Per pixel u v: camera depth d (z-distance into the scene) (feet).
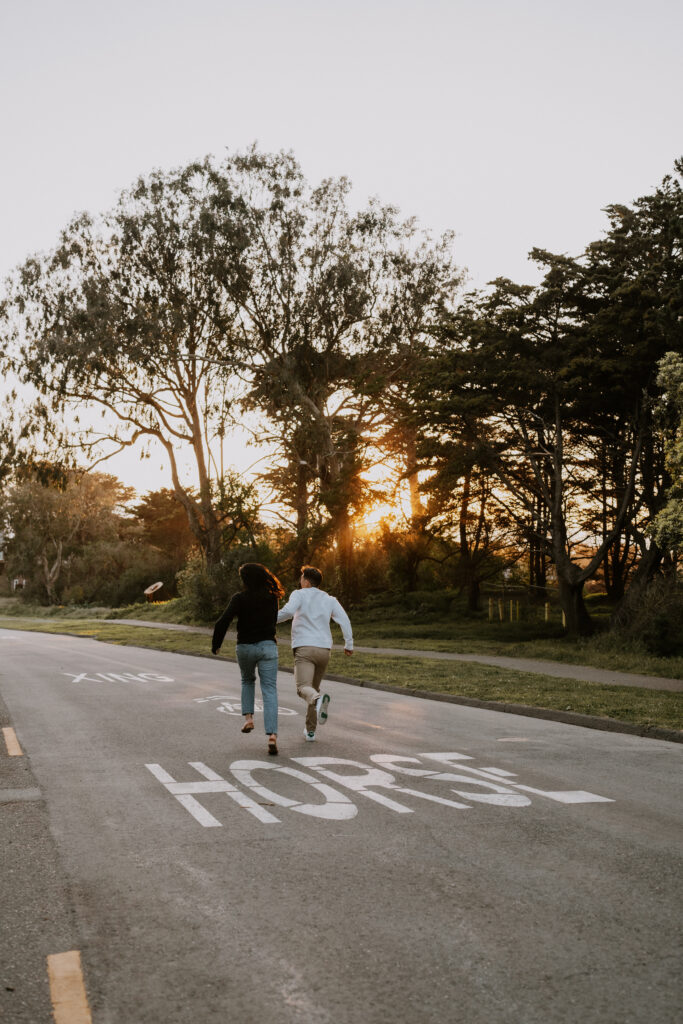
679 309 80.69
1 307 136.26
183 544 303.68
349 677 60.85
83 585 291.38
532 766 28.78
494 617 130.52
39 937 13.78
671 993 11.80
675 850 18.76
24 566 284.61
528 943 13.52
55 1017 11.10
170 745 32.58
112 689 55.47
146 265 133.18
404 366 138.72
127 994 11.77
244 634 31.35
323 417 135.03
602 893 15.90
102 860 17.94
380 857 18.16
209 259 130.11
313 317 132.98
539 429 101.45
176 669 73.36
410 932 13.98
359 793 24.22
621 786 25.57
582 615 95.96
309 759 29.53
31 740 33.91
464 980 12.19
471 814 21.88
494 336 95.30
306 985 12.05
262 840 19.43
